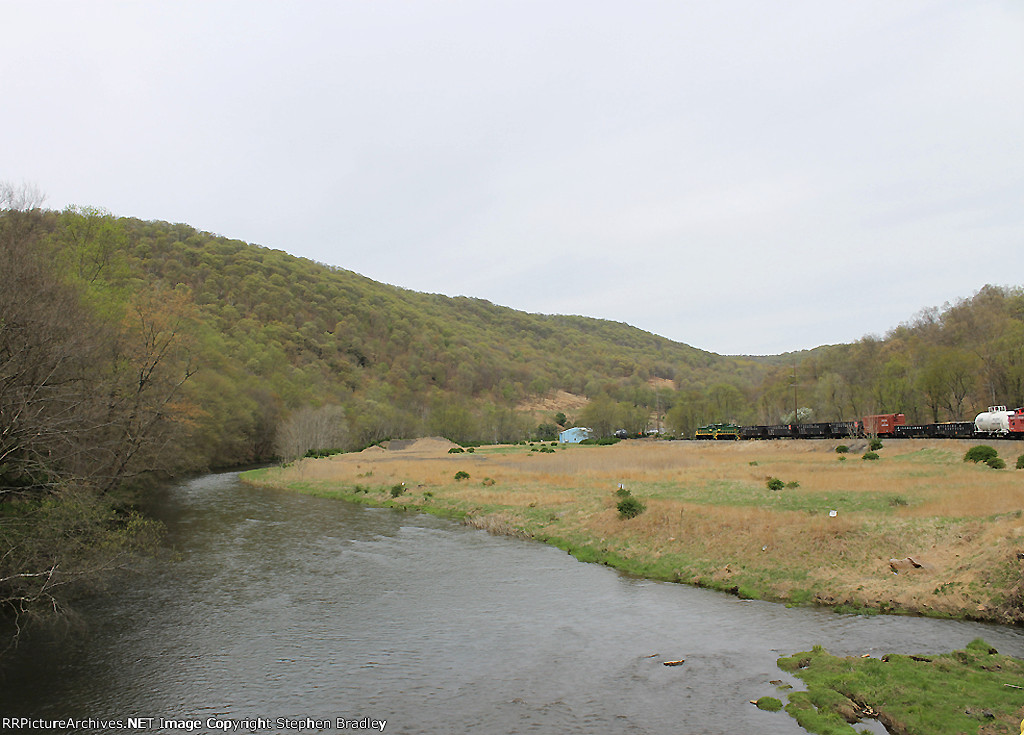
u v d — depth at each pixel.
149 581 25.98
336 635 19.56
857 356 136.38
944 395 84.19
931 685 14.51
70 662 17.41
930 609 20.34
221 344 108.75
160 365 40.12
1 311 20.61
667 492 40.69
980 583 20.64
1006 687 14.29
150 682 16.09
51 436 22.97
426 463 77.00
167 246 181.38
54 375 23.97
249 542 34.09
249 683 15.98
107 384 30.55
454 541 34.47
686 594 23.88
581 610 21.94
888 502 31.86
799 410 124.69
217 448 83.88
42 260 27.45
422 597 23.70
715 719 13.60
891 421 76.19
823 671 15.73
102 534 24.64
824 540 25.89
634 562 28.23
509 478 56.72
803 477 44.19
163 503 49.81
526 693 15.16
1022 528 22.17
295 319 183.38
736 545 27.22
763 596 23.14
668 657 17.36
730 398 147.12
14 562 20.39
